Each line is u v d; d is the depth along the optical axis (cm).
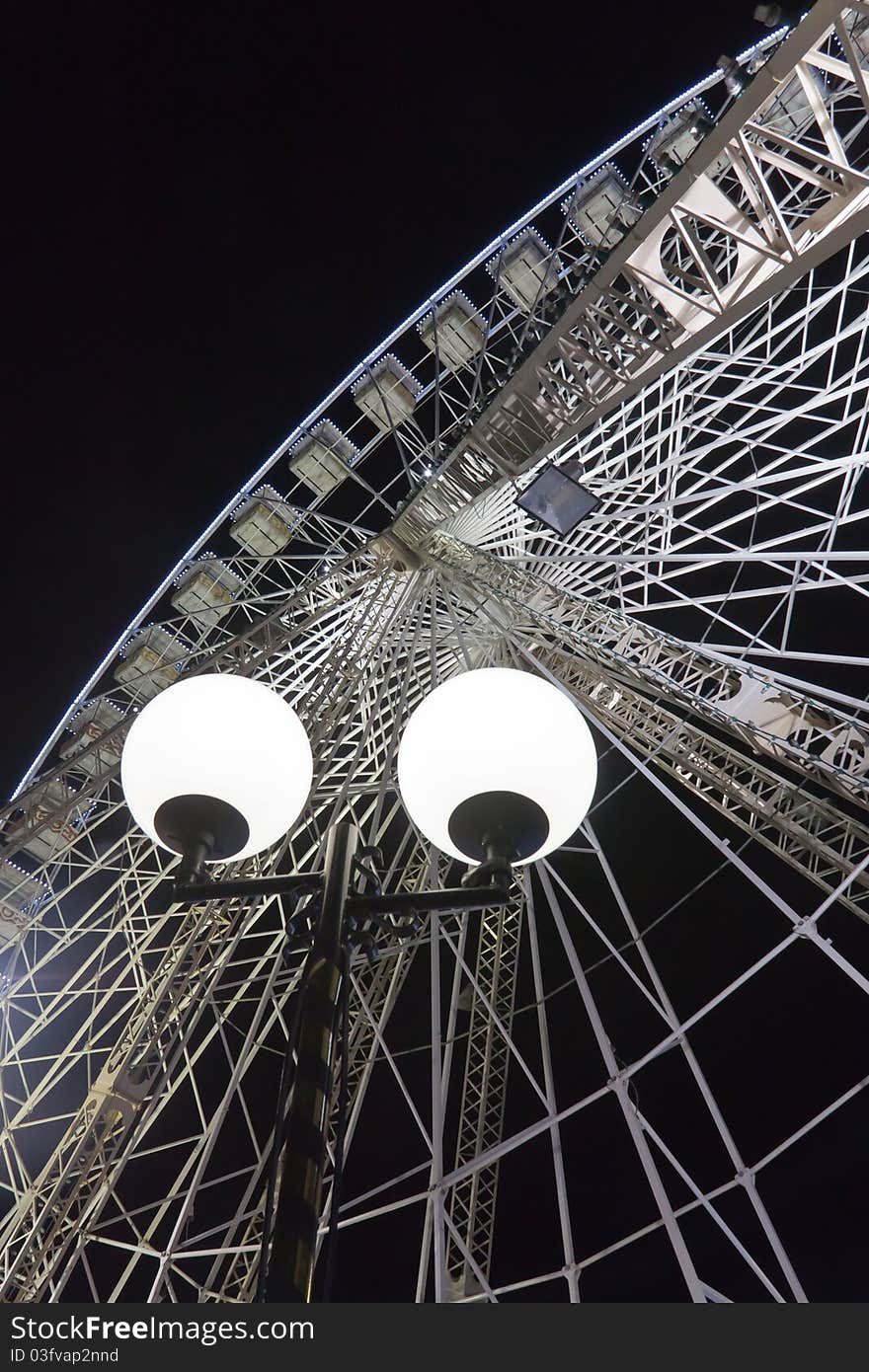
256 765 434
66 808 2105
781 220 1238
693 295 1496
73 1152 1734
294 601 2322
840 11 1061
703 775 1970
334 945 401
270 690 458
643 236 1386
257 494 2923
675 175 1307
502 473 2023
